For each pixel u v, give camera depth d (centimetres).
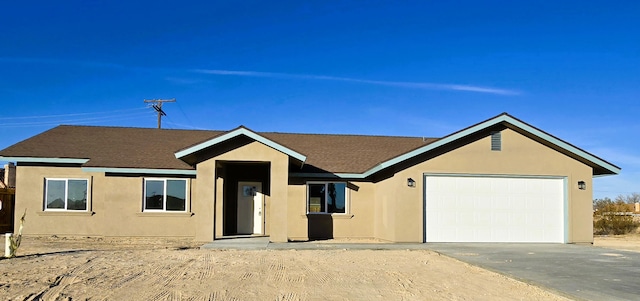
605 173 2169
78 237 2059
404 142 2581
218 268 1245
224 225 2164
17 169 2078
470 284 1105
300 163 2003
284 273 1192
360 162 2262
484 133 1992
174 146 2306
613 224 3131
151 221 2080
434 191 1955
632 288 1059
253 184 2242
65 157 2069
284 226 1866
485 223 1970
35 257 1402
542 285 1084
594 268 1311
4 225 2419
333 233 2169
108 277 1111
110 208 2078
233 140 1878
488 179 1988
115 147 2228
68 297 926
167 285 1040
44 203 2081
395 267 1307
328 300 945
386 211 2034
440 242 1938
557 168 2016
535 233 1992
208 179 1869
